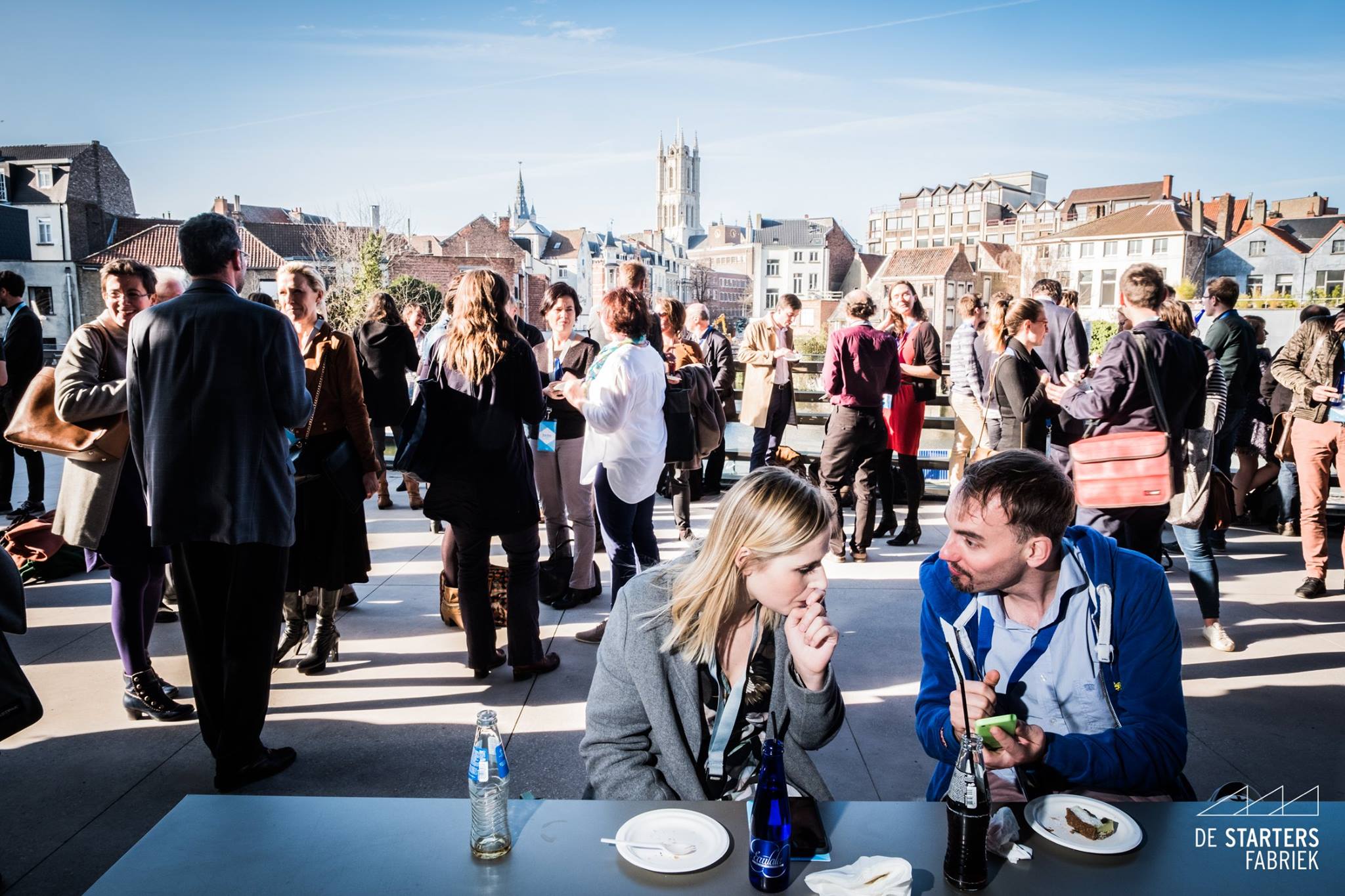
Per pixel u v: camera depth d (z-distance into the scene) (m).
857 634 4.46
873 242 104.88
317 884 1.32
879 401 5.57
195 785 2.92
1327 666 4.02
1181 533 4.30
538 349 5.94
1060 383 5.38
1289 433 5.35
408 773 3.02
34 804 2.79
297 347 2.91
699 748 1.80
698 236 160.25
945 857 1.38
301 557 3.77
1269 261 63.66
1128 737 1.83
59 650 4.16
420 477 3.59
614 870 1.36
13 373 6.80
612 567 4.22
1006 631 1.94
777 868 1.29
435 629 4.50
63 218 45.91
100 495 3.21
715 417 5.98
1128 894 1.30
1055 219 89.38
